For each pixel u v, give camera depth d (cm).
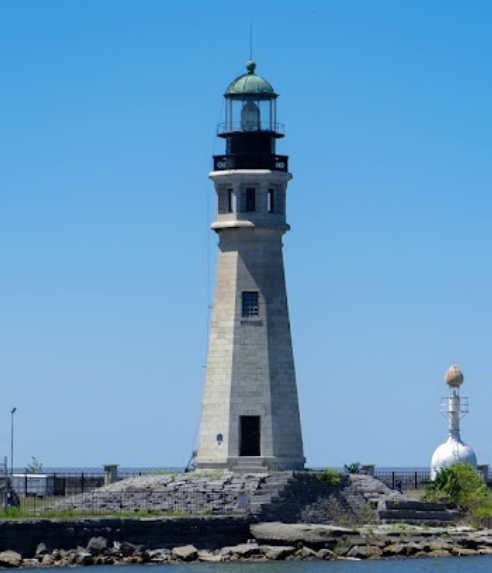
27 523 15562
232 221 18338
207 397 18325
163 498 17512
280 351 18325
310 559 16350
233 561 16062
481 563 16262
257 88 18638
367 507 18025
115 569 15288
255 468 18012
